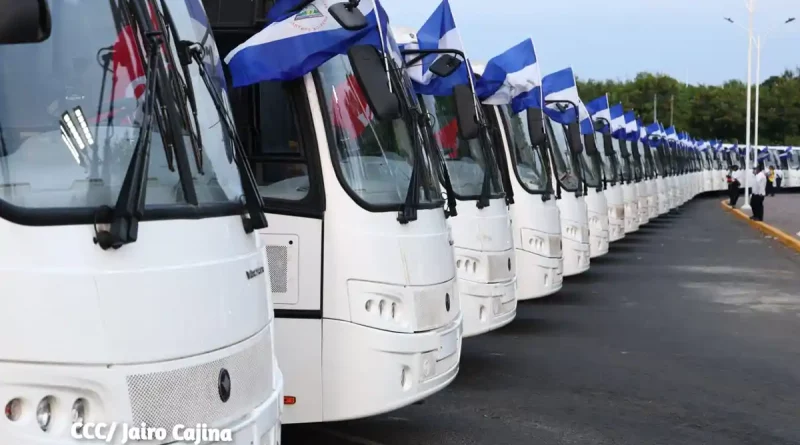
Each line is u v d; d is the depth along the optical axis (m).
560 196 14.02
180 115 3.71
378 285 5.77
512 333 11.37
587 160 17.66
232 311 3.60
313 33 5.61
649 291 15.55
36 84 3.38
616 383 8.71
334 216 5.75
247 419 3.68
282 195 5.82
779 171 65.00
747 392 8.46
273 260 5.78
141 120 3.52
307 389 5.78
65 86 3.43
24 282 3.04
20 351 3.03
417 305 5.93
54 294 3.07
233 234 3.75
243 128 5.85
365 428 7.09
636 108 88.62
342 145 5.84
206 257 3.49
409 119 6.23
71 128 3.37
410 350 5.86
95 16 3.55
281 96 5.87
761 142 87.12
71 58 3.47
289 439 6.77
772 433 7.17
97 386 3.13
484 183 9.02
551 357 9.87
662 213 35.28
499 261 9.01
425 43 8.24
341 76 5.98
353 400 5.75
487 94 10.20
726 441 6.94
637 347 10.49
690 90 91.44
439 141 8.99
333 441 6.72
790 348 10.57
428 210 6.18
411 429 7.08
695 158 54.12
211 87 4.14
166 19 3.88
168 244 3.34
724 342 10.88
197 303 3.40
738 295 15.09
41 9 2.96
